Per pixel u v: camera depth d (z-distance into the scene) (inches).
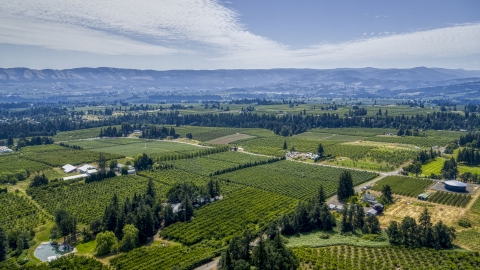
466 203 7381.9
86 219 6638.8
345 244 5565.9
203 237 5984.3
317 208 6599.4
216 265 5034.5
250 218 6688.0
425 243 5438.0
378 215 6934.1
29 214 6953.7
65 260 5032.0
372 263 4881.9
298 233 6314.0
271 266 4598.9
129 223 6018.7
